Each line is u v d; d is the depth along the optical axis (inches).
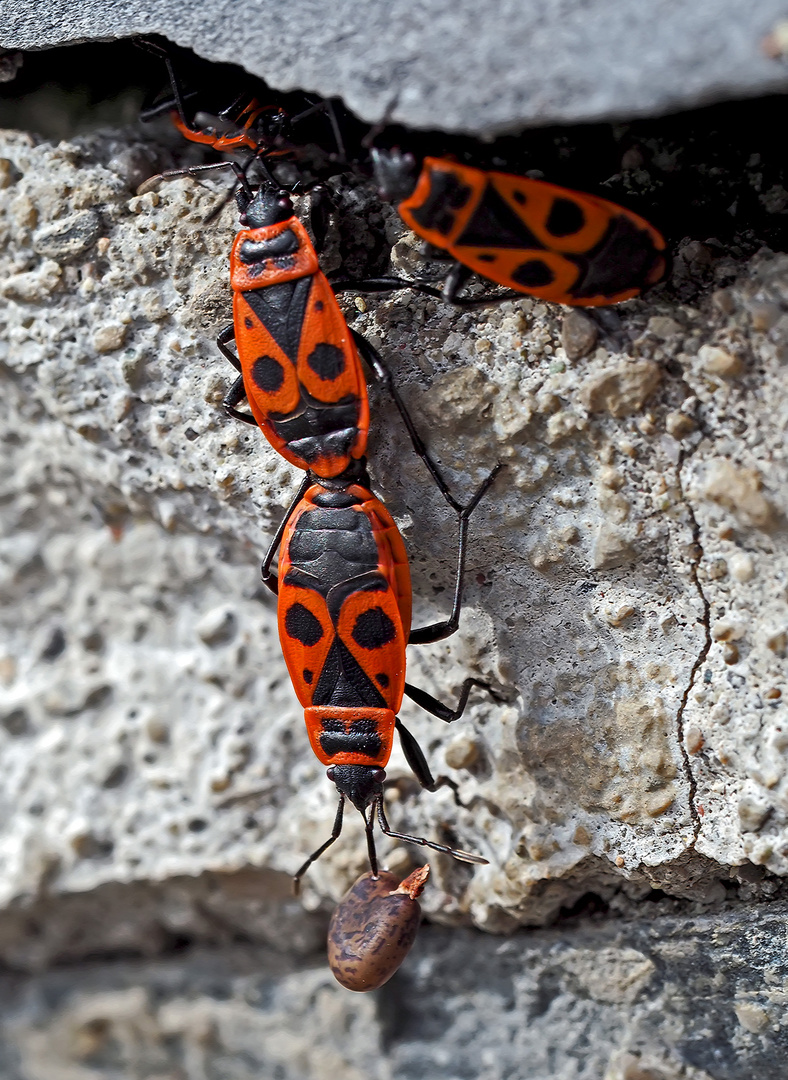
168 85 4.2
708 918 4.1
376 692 4.0
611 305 3.9
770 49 3.5
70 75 4.3
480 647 4.2
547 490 4.0
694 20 3.5
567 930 4.2
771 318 3.8
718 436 3.9
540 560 4.1
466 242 3.8
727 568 3.9
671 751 4.0
